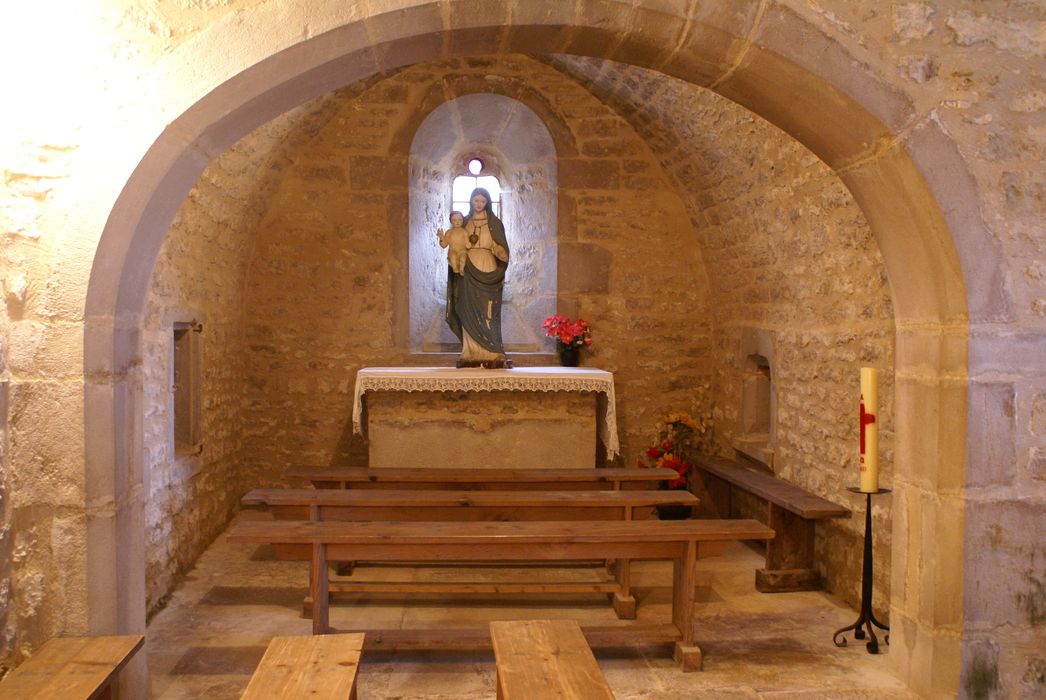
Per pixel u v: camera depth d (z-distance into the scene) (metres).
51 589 2.85
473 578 4.93
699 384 6.93
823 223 4.62
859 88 3.06
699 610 4.38
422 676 3.52
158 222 3.06
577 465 5.97
